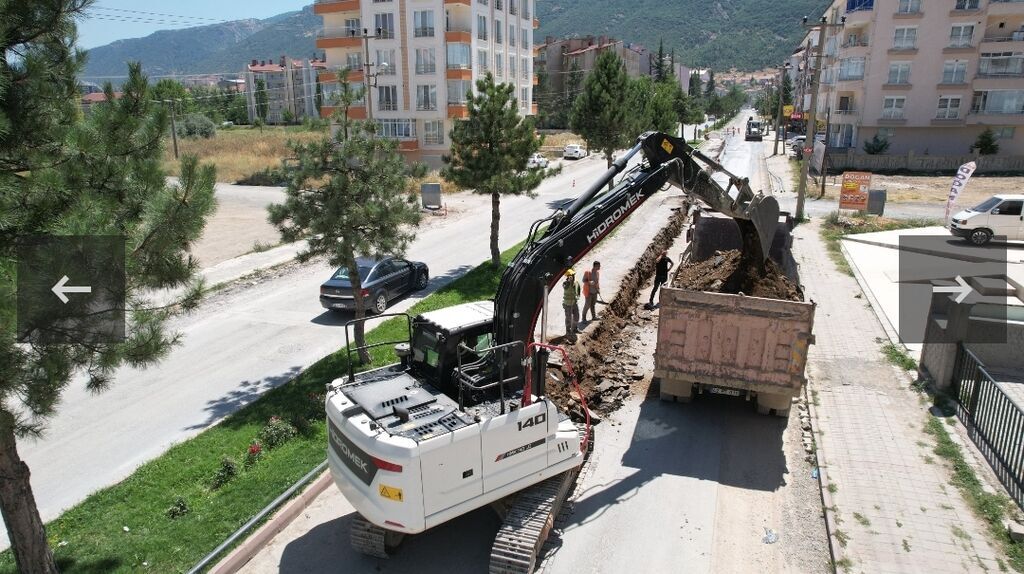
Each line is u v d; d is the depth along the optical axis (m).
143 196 6.14
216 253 23.83
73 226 5.27
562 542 7.99
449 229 28.33
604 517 8.46
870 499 8.54
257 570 7.61
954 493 8.64
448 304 17.27
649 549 7.84
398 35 45.88
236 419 10.98
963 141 48.03
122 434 10.77
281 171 12.34
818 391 11.84
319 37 49.59
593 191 9.15
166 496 8.80
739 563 7.59
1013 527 7.73
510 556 7.04
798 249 23.28
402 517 6.82
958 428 10.33
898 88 47.62
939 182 40.62
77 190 5.69
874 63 47.88
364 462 7.00
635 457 9.90
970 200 33.53
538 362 8.26
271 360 13.88
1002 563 7.32
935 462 9.40
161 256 6.18
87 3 6.04
